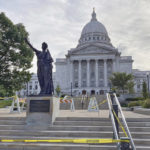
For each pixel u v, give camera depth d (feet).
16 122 33.06
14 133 29.60
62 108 94.53
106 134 28.14
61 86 290.15
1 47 71.41
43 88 36.06
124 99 165.48
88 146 24.59
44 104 32.78
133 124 31.50
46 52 37.63
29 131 29.76
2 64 77.25
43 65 36.47
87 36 353.72
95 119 33.76
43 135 29.04
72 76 274.98
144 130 29.63
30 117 32.55
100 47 273.54
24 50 81.30
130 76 186.39
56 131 29.58
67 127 30.60
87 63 272.72
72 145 25.08
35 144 25.40
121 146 18.34
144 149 24.21
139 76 292.40
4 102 99.19
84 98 104.99
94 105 60.64
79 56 275.18
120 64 284.20
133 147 19.42
